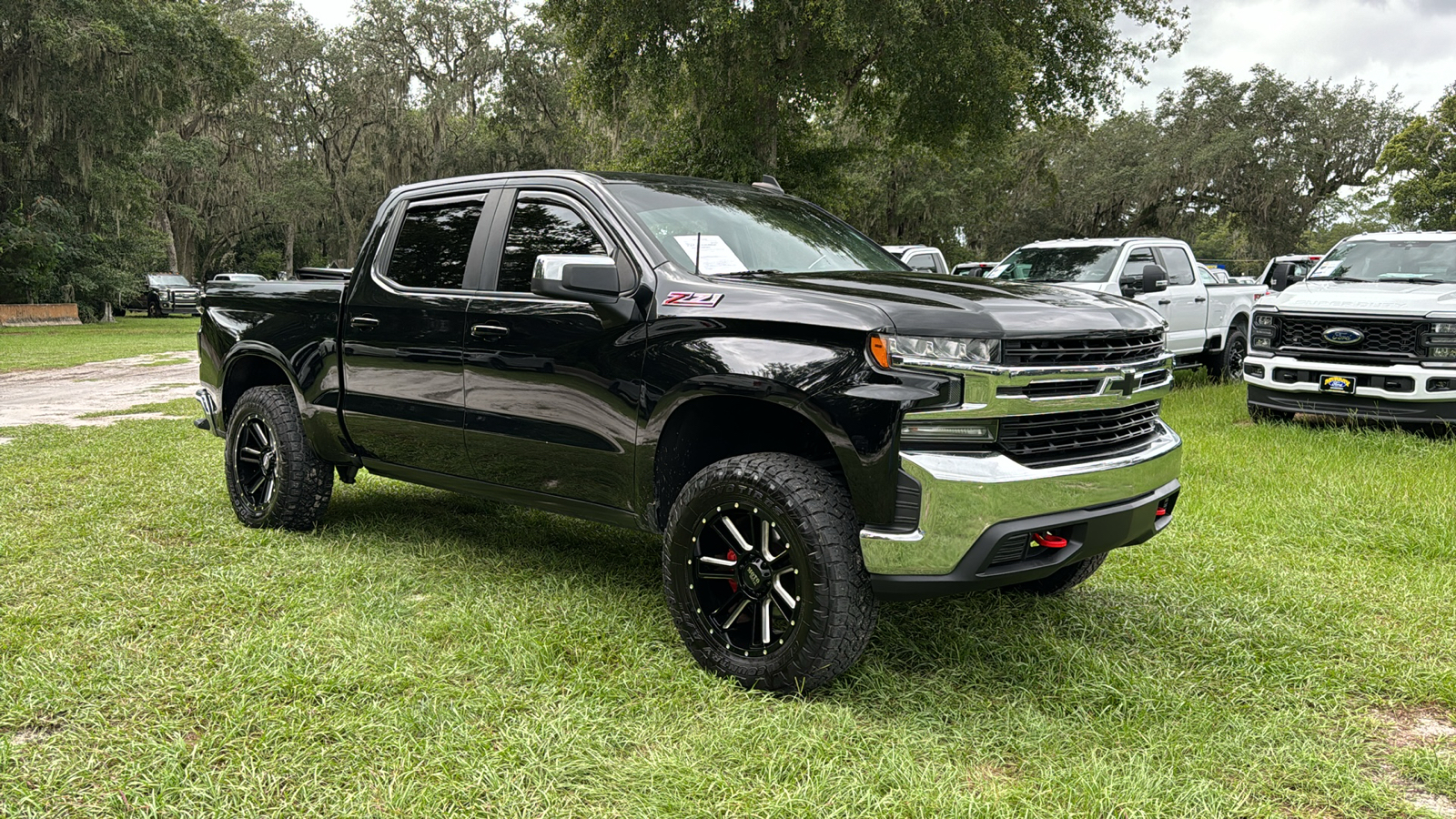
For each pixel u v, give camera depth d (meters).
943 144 22.36
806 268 3.90
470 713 2.95
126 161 33.91
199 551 4.66
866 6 18.12
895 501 2.90
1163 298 11.51
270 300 5.12
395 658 3.35
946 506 2.85
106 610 3.82
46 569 4.36
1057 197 49.88
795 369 3.03
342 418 4.68
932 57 19.08
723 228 3.90
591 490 3.68
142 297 41.94
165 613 3.78
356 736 2.79
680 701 3.06
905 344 2.92
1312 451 7.46
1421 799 2.60
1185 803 2.50
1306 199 46.09
